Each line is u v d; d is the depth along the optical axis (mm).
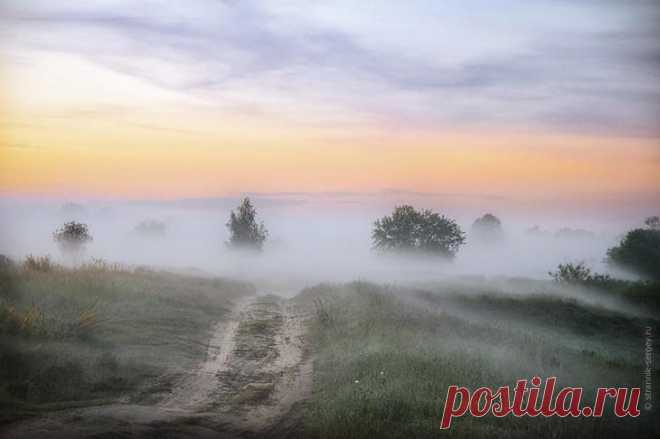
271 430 9844
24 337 12836
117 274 24469
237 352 15578
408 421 9883
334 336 16766
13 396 10102
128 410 10117
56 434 8727
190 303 21594
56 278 19938
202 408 10797
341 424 9492
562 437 9500
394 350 14062
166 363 13391
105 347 13719
